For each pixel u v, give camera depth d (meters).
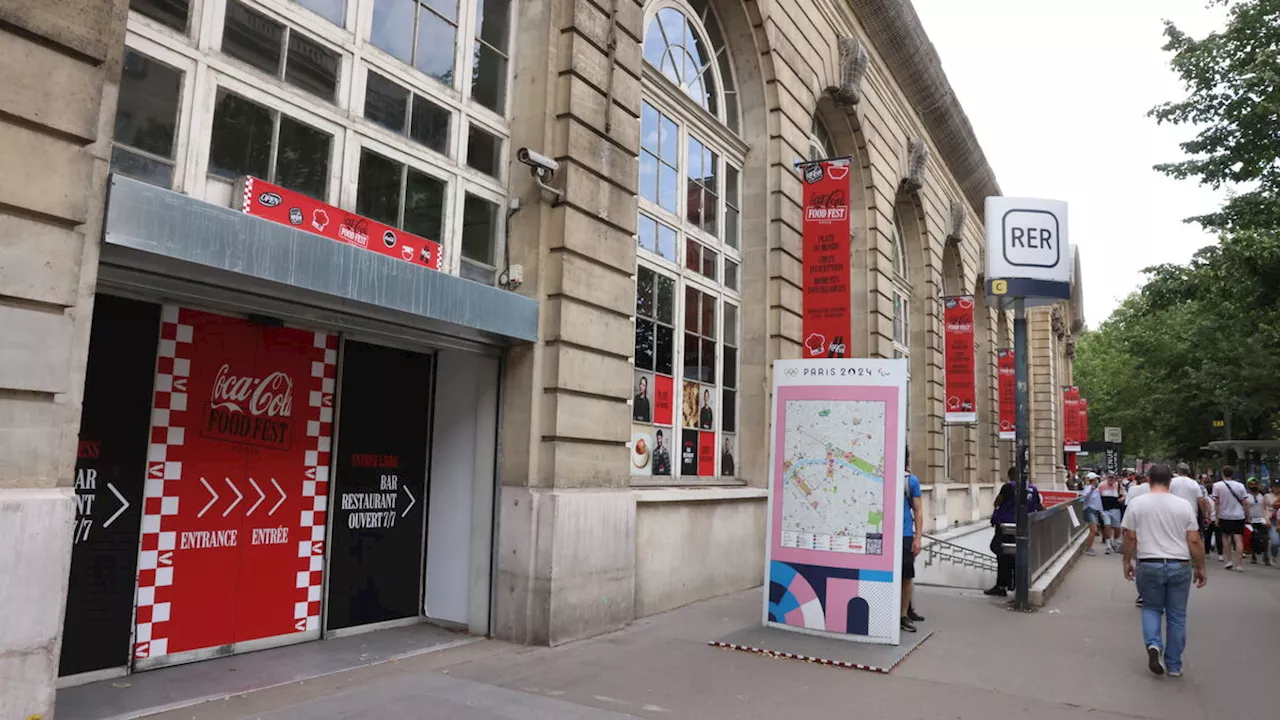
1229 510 16.61
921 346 20.50
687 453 10.23
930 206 21.02
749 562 10.80
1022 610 9.81
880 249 16.72
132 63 4.95
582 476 7.56
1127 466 81.06
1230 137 15.67
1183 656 7.66
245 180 5.45
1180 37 16.11
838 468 8.01
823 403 8.19
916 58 17.83
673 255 10.09
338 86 6.24
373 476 7.32
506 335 6.98
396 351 7.60
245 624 6.23
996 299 10.30
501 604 7.25
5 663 3.80
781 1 12.30
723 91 11.92
